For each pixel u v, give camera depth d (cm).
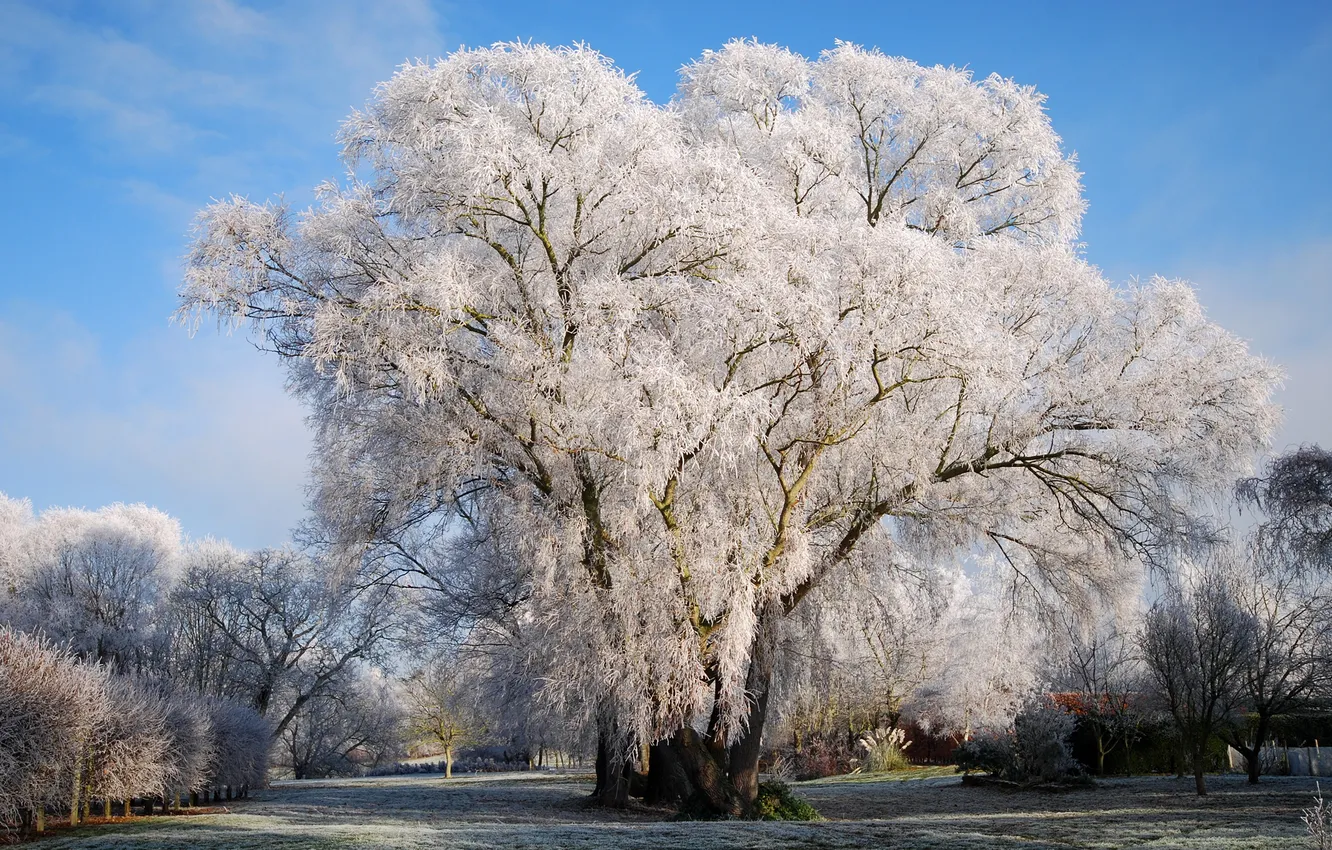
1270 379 1666
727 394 1351
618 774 1958
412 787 2914
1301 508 1553
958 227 1891
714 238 1474
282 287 1542
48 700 1333
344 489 1655
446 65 1491
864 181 2072
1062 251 1756
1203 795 1861
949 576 3191
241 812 1803
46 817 1525
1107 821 1368
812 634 1889
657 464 1338
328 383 1612
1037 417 1677
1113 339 1761
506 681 2045
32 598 3928
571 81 1515
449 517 1834
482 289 1509
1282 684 2192
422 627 2386
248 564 4078
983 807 1891
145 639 3869
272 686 3969
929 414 1719
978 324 1480
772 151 1809
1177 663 2066
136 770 1568
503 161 1388
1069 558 1888
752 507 1596
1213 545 1773
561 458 1540
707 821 1503
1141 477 1756
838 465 1684
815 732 3794
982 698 3381
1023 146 1948
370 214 1533
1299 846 982
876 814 1820
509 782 3297
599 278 1470
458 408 1509
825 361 1518
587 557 1559
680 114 1988
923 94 1995
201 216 1516
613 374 1413
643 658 1466
